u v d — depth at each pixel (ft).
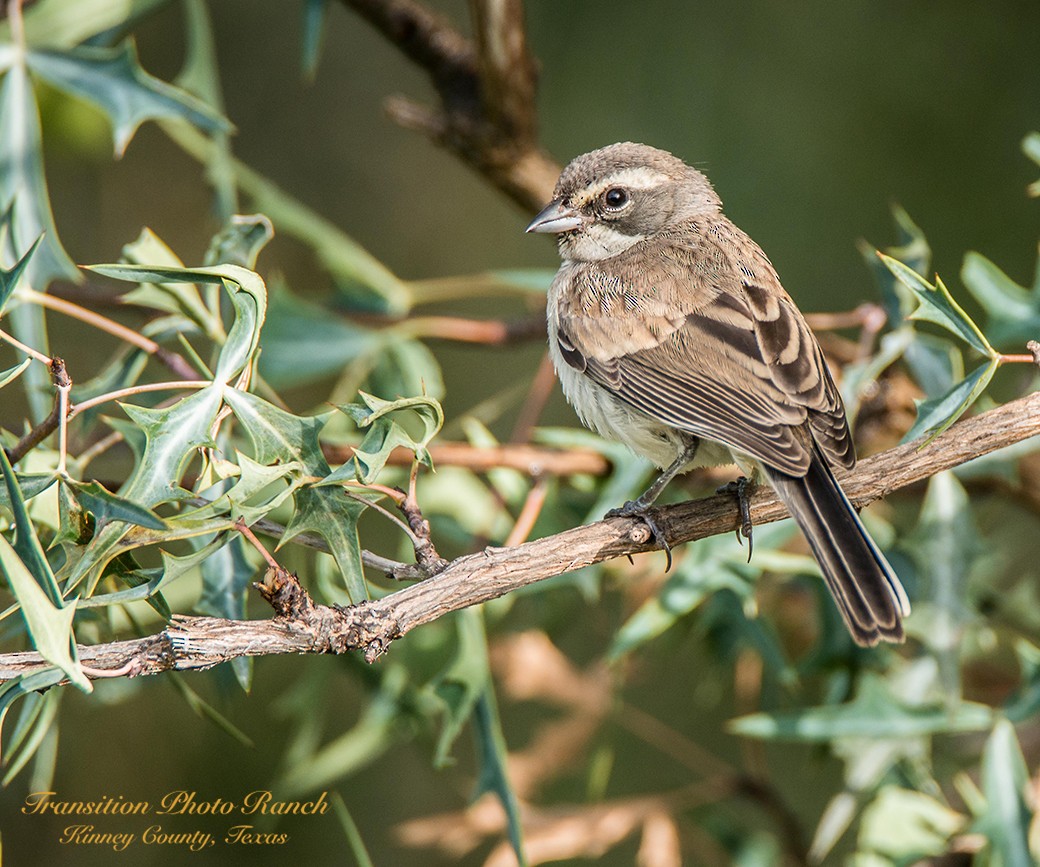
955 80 41.83
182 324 27.43
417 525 21.27
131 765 41.60
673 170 35.04
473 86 35.27
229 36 48.19
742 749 44.24
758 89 42.65
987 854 26.71
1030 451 29.81
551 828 33.91
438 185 49.52
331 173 48.62
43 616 17.07
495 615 30.32
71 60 28.25
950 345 30.73
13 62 28.12
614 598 40.34
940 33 41.98
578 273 32.17
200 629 19.10
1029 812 26.71
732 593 32.40
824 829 30.27
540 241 50.08
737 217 42.34
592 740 37.22
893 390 33.50
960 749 36.24
